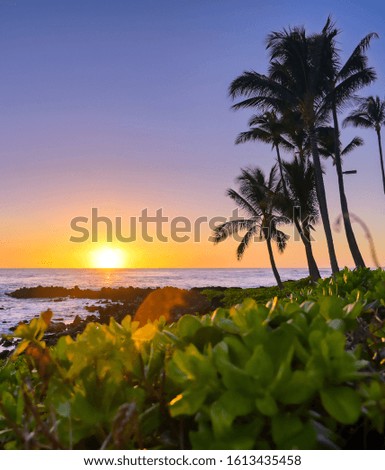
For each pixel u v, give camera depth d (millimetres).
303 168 32531
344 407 961
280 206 33906
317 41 28250
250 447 965
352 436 1198
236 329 1255
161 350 1327
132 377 1295
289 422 975
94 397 1174
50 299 64438
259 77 28078
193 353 1076
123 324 1370
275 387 977
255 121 35688
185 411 1020
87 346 1224
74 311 44719
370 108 39750
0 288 91875
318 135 29328
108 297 66125
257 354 999
